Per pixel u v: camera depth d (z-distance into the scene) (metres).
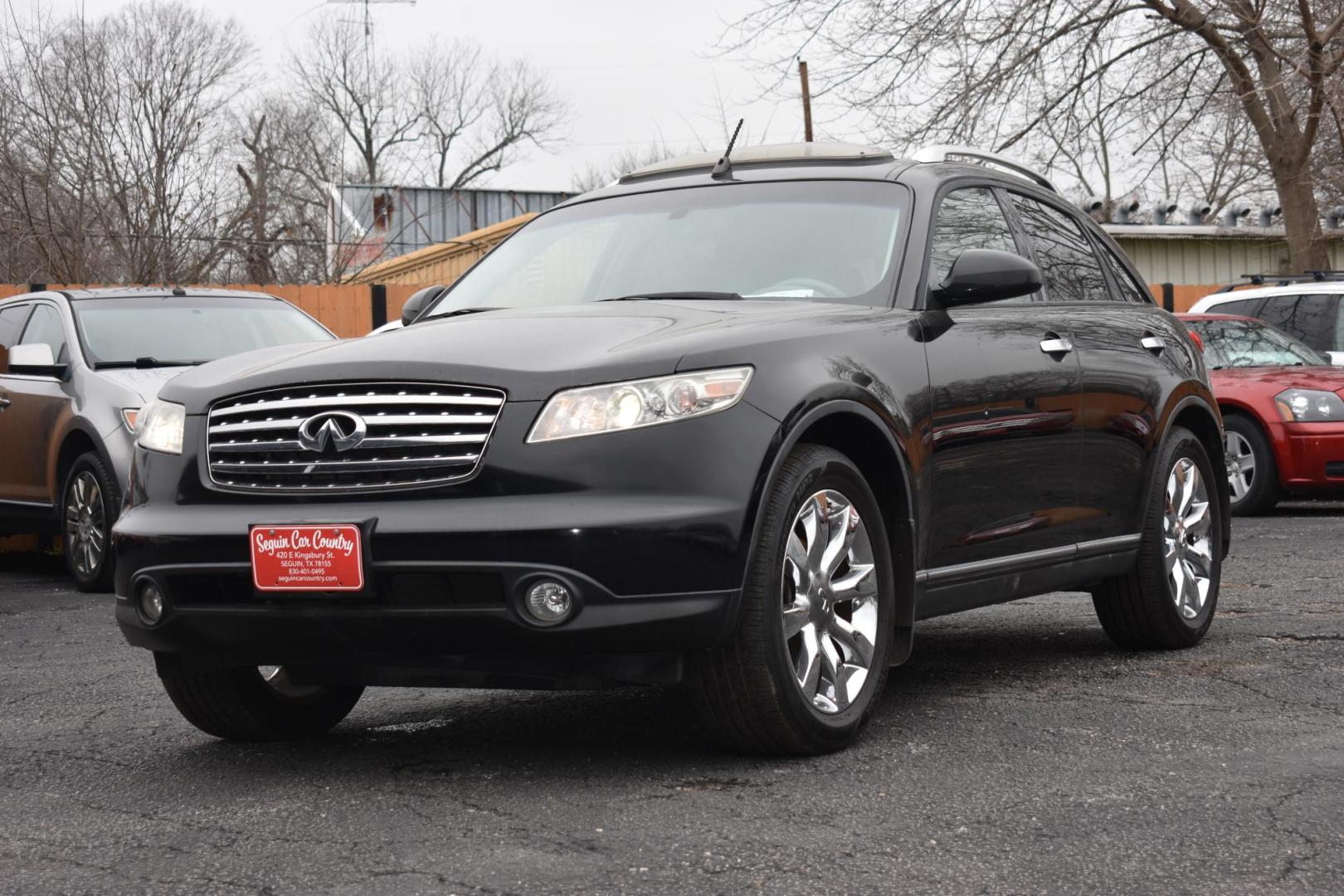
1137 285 6.23
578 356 3.73
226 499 3.88
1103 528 5.32
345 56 55.16
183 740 4.55
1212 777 3.71
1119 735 4.21
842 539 4.05
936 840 3.21
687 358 3.71
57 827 3.54
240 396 3.97
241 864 3.18
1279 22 19.84
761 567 3.72
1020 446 4.81
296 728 4.51
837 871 3.00
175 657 4.09
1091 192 30.67
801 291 4.58
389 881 3.01
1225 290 13.62
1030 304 5.21
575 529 3.52
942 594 4.50
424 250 23.92
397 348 3.89
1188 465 5.85
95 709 5.09
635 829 3.33
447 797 3.68
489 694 5.18
